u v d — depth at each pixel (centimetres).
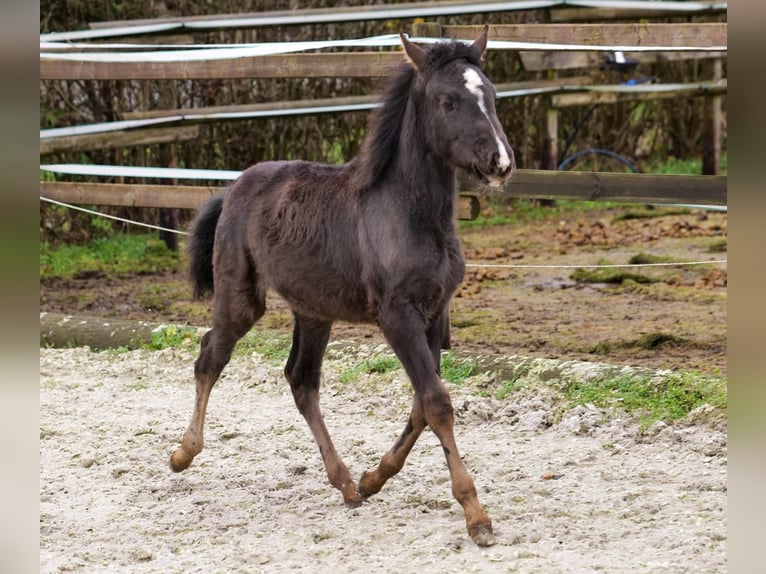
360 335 908
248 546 477
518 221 1469
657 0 1457
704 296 976
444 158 483
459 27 832
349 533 488
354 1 1491
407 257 489
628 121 1711
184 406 736
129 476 589
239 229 575
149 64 1030
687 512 489
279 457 621
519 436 643
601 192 786
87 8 1416
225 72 982
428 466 588
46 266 1242
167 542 488
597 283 1070
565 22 1367
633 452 595
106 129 1208
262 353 829
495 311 962
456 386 721
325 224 531
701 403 634
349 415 706
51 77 1073
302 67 916
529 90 1418
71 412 721
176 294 1094
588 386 682
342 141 1523
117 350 880
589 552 449
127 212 1438
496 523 491
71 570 451
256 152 1505
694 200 767
